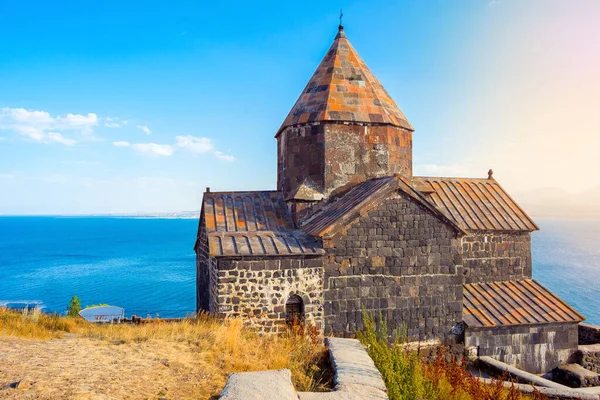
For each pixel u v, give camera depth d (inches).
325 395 307.7
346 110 727.1
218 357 410.9
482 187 908.0
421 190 788.0
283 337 539.5
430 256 649.6
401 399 371.6
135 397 298.2
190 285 3112.7
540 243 6766.7
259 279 597.3
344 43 816.3
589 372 680.4
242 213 711.7
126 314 2240.4
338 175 717.9
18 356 364.2
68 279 3484.3
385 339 522.0
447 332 657.0
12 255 5511.8
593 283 3048.7
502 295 773.3
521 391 550.6
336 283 615.5
